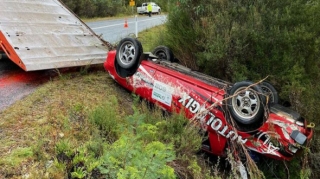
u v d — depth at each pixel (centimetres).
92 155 308
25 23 550
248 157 400
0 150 297
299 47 499
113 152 295
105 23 1802
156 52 629
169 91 472
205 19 587
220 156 447
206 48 575
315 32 499
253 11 543
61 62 537
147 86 501
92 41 654
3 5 541
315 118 486
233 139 421
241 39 530
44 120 372
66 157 304
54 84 506
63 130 363
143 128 373
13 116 371
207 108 429
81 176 273
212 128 438
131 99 529
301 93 487
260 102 384
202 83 453
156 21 1870
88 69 618
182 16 630
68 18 665
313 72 505
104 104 449
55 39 575
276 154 396
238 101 408
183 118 423
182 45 639
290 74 495
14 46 488
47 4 642
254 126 399
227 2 582
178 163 376
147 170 265
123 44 530
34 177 268
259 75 521
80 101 452
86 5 2331
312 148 481
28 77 543
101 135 371
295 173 460
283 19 514
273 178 459
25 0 596
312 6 507
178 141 396
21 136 330
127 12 2923
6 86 487
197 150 421
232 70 546
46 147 318
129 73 525
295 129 383
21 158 288
